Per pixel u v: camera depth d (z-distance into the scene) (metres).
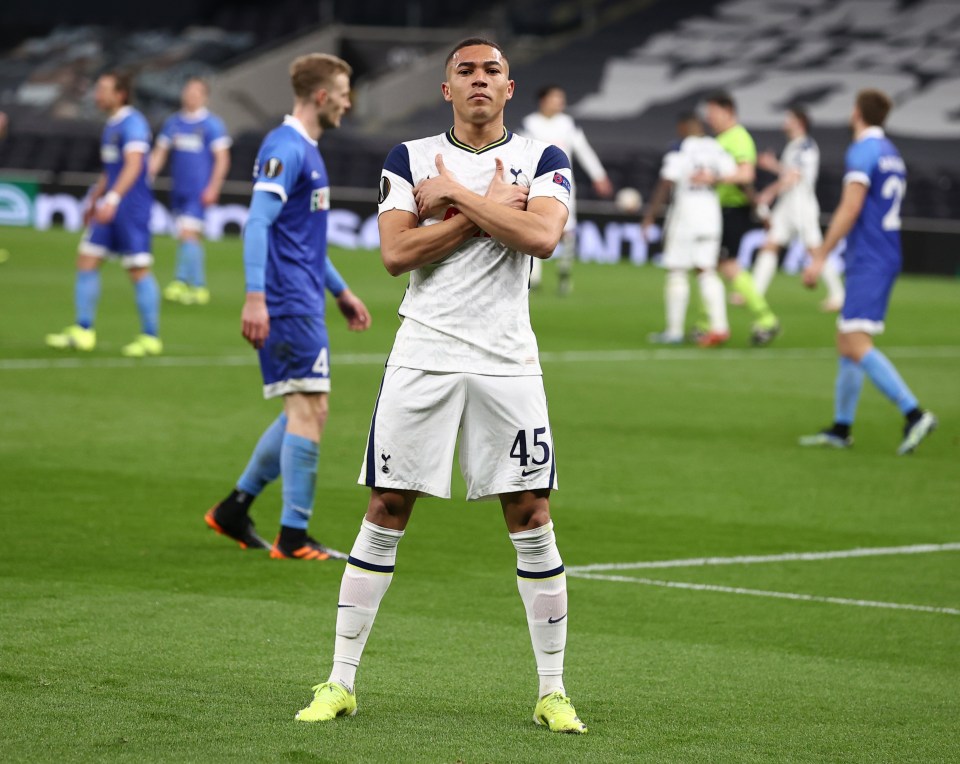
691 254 51.81
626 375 44.72
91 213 43.50
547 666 14.60
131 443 30.81
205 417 34.31
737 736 14.37
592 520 25.75
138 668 16.03
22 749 12.98
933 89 123.00
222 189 94.94
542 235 14.12
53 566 20.88
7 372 39.72
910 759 13.77
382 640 17.86
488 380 14.34
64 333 48.28
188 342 47.56
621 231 92.50
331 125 22.59
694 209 51.38
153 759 12.80
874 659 17.81
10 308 55.03
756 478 30.08
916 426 32.91
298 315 21.89
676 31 134.62
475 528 24.78
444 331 14.35
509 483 14.40
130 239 43.50
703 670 17.05
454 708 15.05
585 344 51.81
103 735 13.47
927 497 28.62
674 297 52.69
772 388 43.12
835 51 129.50
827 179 95.75
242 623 18.30
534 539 14.55
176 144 59.62
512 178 14.67
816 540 24.70
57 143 107.12
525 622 18.94
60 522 23.67
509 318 14.45
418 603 19.78
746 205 53.22
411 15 133.00
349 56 129.88
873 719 15.18
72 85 128.75
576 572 21.98
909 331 59.25
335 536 23.81
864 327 33.16
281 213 21.94
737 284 53.38
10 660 16.16
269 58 125.31
